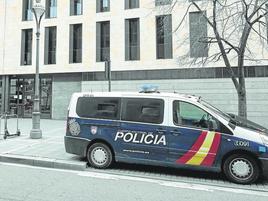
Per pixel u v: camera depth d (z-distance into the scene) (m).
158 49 20.97
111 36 21.94
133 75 21.30
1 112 24.33
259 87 18.56
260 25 12.04
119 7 21.92
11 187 6.00
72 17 22.92
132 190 6.04
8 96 24.36
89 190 5.95
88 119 7.84
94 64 22.14
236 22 10.14
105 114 7.73
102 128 7.69
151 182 6.67
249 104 18.67
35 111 12.21
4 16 24.58
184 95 7.40
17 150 9.55
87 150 7.84
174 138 7.06
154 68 20.75
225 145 6.70
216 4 10.91
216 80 19.45
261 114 18.47
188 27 18.30
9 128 15.92
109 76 10.52
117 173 7.36
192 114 7.05
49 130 15.44
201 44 12.73
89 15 22.53
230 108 19.09
